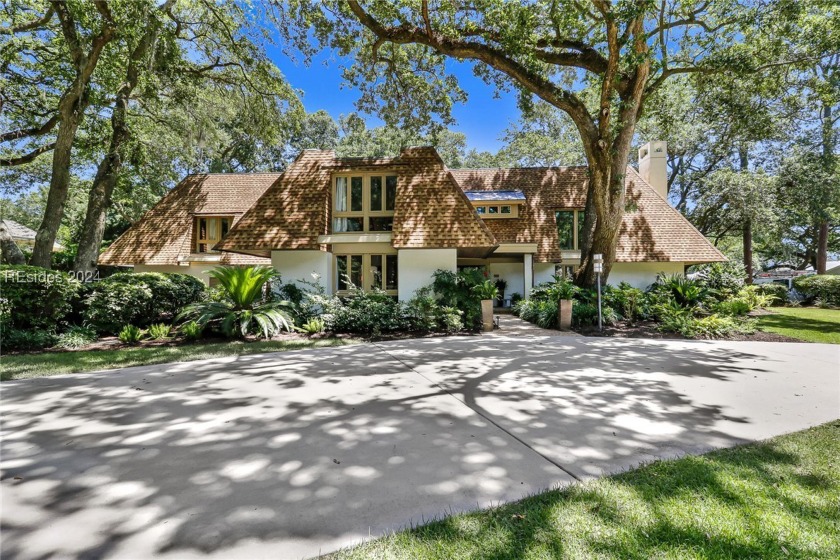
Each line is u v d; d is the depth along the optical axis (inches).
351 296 476.7
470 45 454.6
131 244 687.7
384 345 340.8
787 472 111.5
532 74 465.1
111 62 553.9
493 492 102.3
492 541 82.3
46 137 705.0
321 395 190.5
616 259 625.3
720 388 203.3
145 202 882.1
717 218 903.7
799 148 791.1
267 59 586.2
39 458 122.3
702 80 514.6
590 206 582.9
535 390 199.5
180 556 78.5
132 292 362.6
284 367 252.7
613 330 425.1
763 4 406.6
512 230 674.8
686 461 118.2
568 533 84.8
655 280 636.7
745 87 499.8
